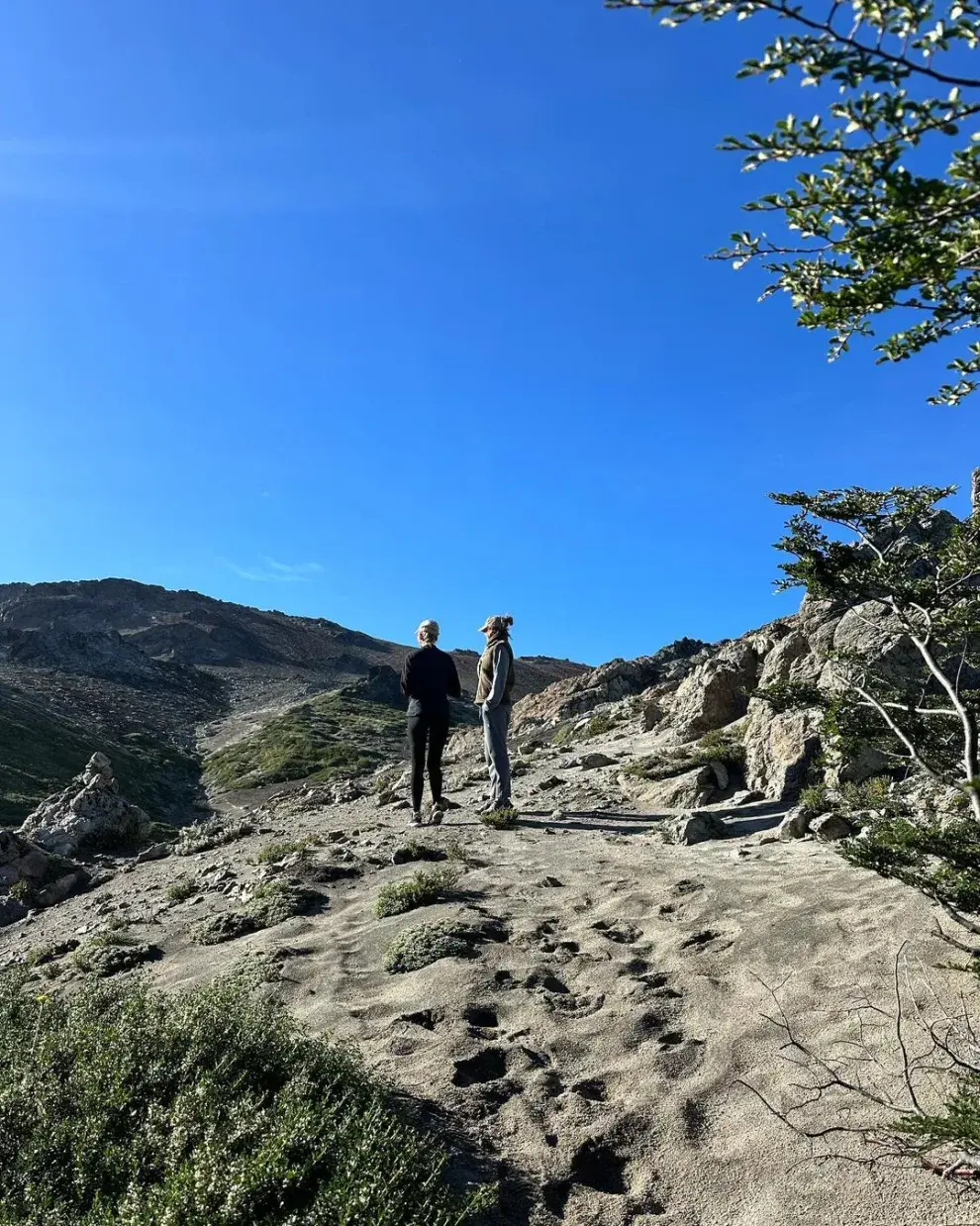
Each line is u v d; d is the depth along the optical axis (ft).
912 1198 11.82
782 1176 12.82
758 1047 16.11
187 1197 11.09
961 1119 10.17
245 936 26.53
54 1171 12.12
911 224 7.25
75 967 25.94
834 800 29.63
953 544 13.65
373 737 239.91
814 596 14.97
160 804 162.09
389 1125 13.47
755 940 20.38
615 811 38.19
